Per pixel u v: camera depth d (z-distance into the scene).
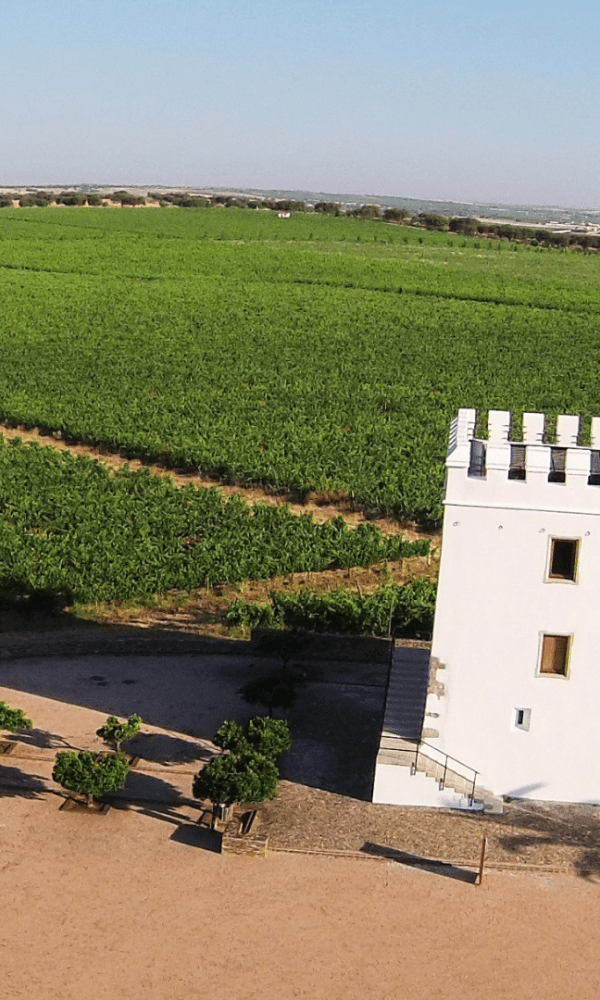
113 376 96.44
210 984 23.78
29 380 93.25
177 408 83.75
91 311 130.50
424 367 105.00
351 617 42.84
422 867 28.33
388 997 23.62
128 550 49.94
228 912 26.27
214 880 27.52
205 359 106.19
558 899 27.27
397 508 59.22
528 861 28.53
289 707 36.25
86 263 164.25
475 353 112.81
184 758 33.75
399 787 31.02
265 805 30.92
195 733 35.41
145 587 46.44
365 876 27.91
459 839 29.47
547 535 29.44
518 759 31.08
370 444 73.25
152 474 69.00
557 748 30.92
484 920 26.36
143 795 31.47
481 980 24.27
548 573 29.77
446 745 31.08
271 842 29.05
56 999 23.16
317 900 26.86
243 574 48.72
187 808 30.92
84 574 47.03
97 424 77.25
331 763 33.56
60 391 89.88
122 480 63.09
